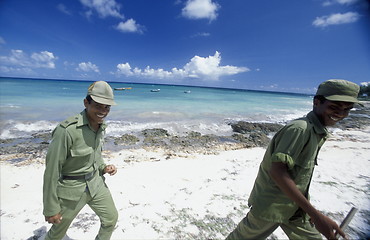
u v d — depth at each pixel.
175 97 32.47
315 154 1.59
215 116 14.89
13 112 12.37
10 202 3.68
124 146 7.99
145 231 2.80
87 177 1.99
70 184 1.91
